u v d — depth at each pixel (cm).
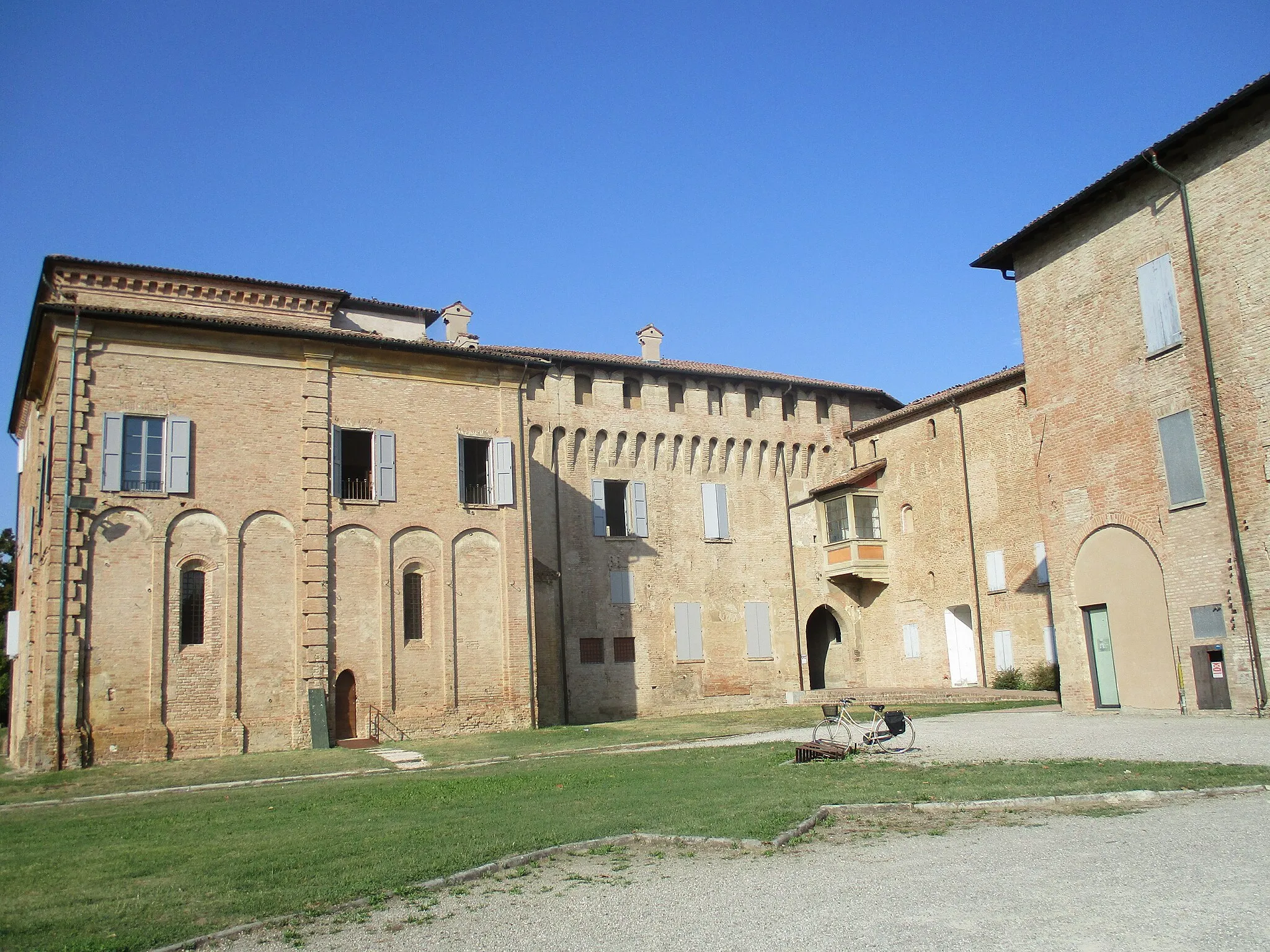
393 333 4328
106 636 2892
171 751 2914
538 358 4628
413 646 3356
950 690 4209
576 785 1945
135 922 1017
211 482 3114
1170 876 1001
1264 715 2384
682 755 2494
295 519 3219
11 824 1833
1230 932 826
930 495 4738
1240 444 2478
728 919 962
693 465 5031
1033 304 3156
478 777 2212
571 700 4475
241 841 1472
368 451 3556
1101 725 2512
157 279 3703
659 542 4862
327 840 1427
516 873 1199
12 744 3747
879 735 2252
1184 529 2625
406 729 3275
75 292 3591
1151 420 2733
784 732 3050
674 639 4794
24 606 3825
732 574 4997
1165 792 1446
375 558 3341
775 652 5016
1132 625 2772
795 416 5322
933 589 4681
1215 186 2570
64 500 2889
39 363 3312
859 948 852
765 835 1299
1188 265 2638
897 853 1191
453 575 3469
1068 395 3012
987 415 4412
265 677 3091
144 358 3094
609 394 4838
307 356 3325
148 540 2998
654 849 1295
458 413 3591
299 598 3181
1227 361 2519
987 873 1065
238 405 3203
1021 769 1794
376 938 961
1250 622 2439
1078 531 2953
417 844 1364
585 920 988
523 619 3553
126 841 1537
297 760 2798
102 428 2998
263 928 997
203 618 3050
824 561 5166
